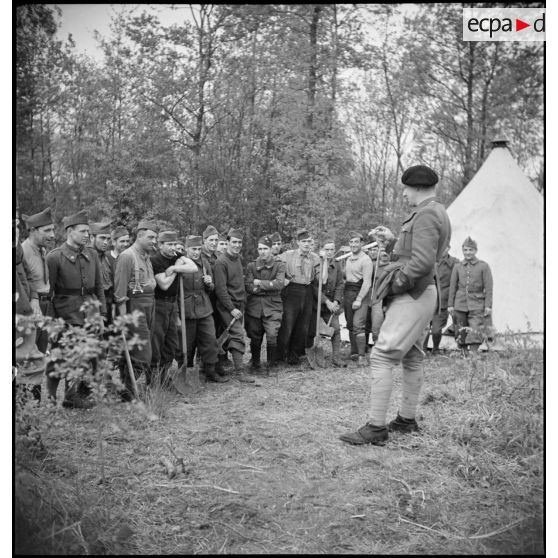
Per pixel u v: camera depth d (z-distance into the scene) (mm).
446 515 3557
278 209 16594
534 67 17844
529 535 3275
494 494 3814
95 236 6738
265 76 16266
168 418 5395
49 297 5703
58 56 16391
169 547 3215
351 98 16672
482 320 8258
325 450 4512
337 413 5605
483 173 10414
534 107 18141
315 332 8609
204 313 7004
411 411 4840
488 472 4066
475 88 18953
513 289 9469
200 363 7637
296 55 15875
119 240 7207
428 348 9344
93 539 3168
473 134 18672
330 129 16188
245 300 7840
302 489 3873
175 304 6613
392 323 4578
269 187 17125
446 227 4633
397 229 18703
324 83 16469
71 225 5633
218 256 7945
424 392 6035
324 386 6855
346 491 3844
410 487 3891
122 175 15461
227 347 7641
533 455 4223
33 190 17344
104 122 16406
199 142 16266
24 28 15750
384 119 20625
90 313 3486
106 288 6773
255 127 16781
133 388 5707
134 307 5887
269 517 3531
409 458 4332
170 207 15312
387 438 4668
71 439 4691
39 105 16656
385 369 4609
